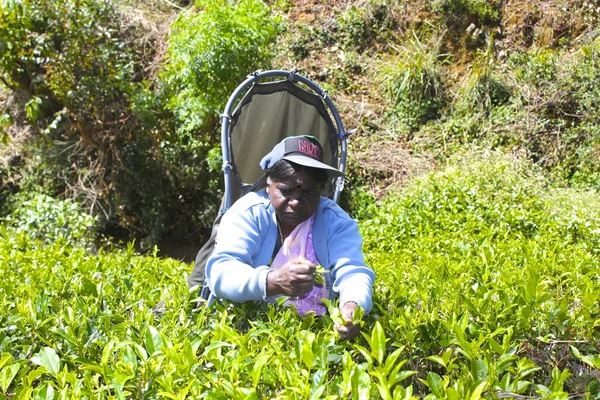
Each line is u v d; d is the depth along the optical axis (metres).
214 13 9.85
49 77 10.79
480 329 2.96
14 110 11.87
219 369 2.54
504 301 3.22
